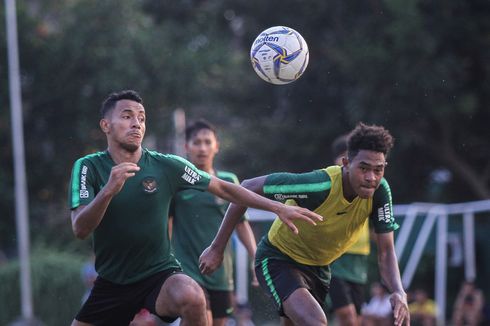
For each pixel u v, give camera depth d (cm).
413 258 4578
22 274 4538
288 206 1709
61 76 6097
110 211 1716
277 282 1905
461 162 6166
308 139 6344
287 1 6275
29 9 6369
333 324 4256
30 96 6112
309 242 1900
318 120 6369
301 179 1822
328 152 6406
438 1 5772
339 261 2628
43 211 6284
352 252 2647
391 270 1852
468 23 5750
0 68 5956
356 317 2680
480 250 5738
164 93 6275
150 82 6228
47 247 5700
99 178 1723
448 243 5166
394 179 6303
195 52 6400
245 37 6600
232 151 6581
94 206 1564
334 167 1845
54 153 6228
